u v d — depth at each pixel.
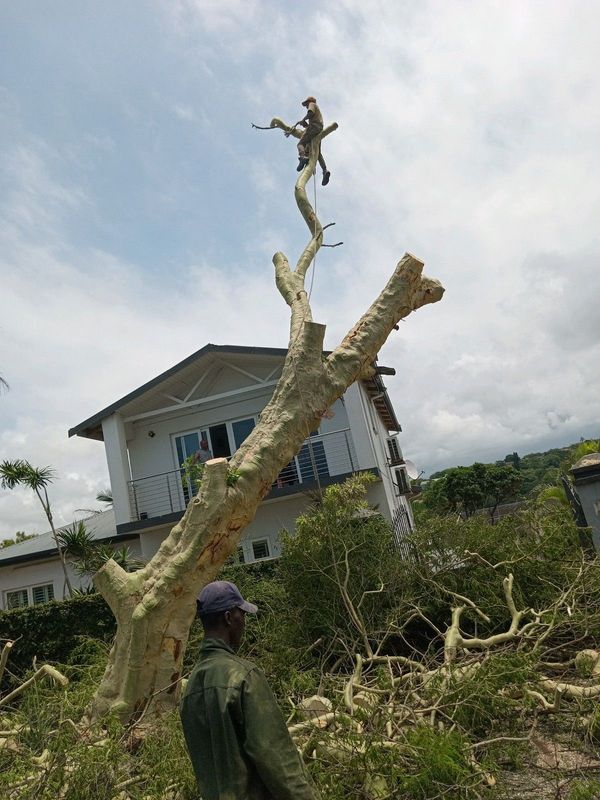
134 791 3.61
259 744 2.35
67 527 17.34
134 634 5.57
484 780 3.62
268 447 6.45
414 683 5.04
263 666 5.97
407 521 18.16
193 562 5.82
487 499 35.00
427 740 3.63
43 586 15.68
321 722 4.20
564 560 7.50
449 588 7.58
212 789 2.38
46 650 9.88
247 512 6.22
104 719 4.09
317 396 6.86
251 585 8.97
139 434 16.45
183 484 15.93
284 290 8.50
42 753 3.68
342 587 6.75
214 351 15.42
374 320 7.55
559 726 4.63
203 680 2.56
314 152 10.16
